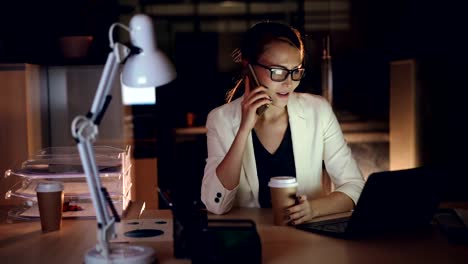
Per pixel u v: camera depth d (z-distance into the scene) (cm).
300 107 232
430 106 443
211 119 232
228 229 141
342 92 498
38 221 202
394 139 470
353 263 146
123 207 207
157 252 158
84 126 139
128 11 546
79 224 196
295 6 559
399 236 174
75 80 333
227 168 205
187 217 153
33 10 349
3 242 173
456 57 450
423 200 179
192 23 588
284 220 185
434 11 466
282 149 229
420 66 442
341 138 236
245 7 596
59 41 329
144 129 421
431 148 444
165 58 157
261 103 205
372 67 496
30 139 300
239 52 243
